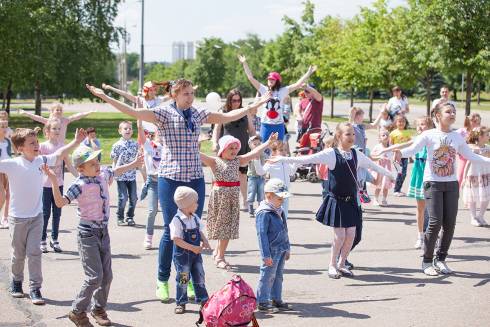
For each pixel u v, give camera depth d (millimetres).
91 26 44781
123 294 7363
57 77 42938
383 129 13391
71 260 8852
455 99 88750
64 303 7055
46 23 40125
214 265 8594
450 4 25047
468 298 7254
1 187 7602
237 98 11383
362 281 7926
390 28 37438
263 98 7344
